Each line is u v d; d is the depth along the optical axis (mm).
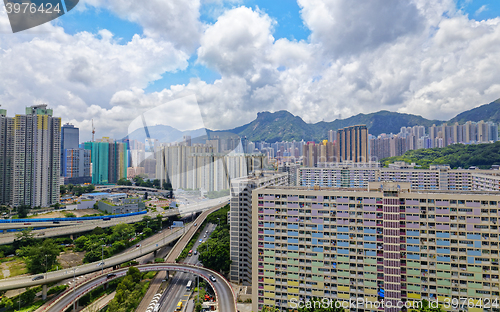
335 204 93312
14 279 115938
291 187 105625
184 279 142875
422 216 86938
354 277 91688
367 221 90625
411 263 87125
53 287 129000
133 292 115188
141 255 156000
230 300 111562
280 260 97625
